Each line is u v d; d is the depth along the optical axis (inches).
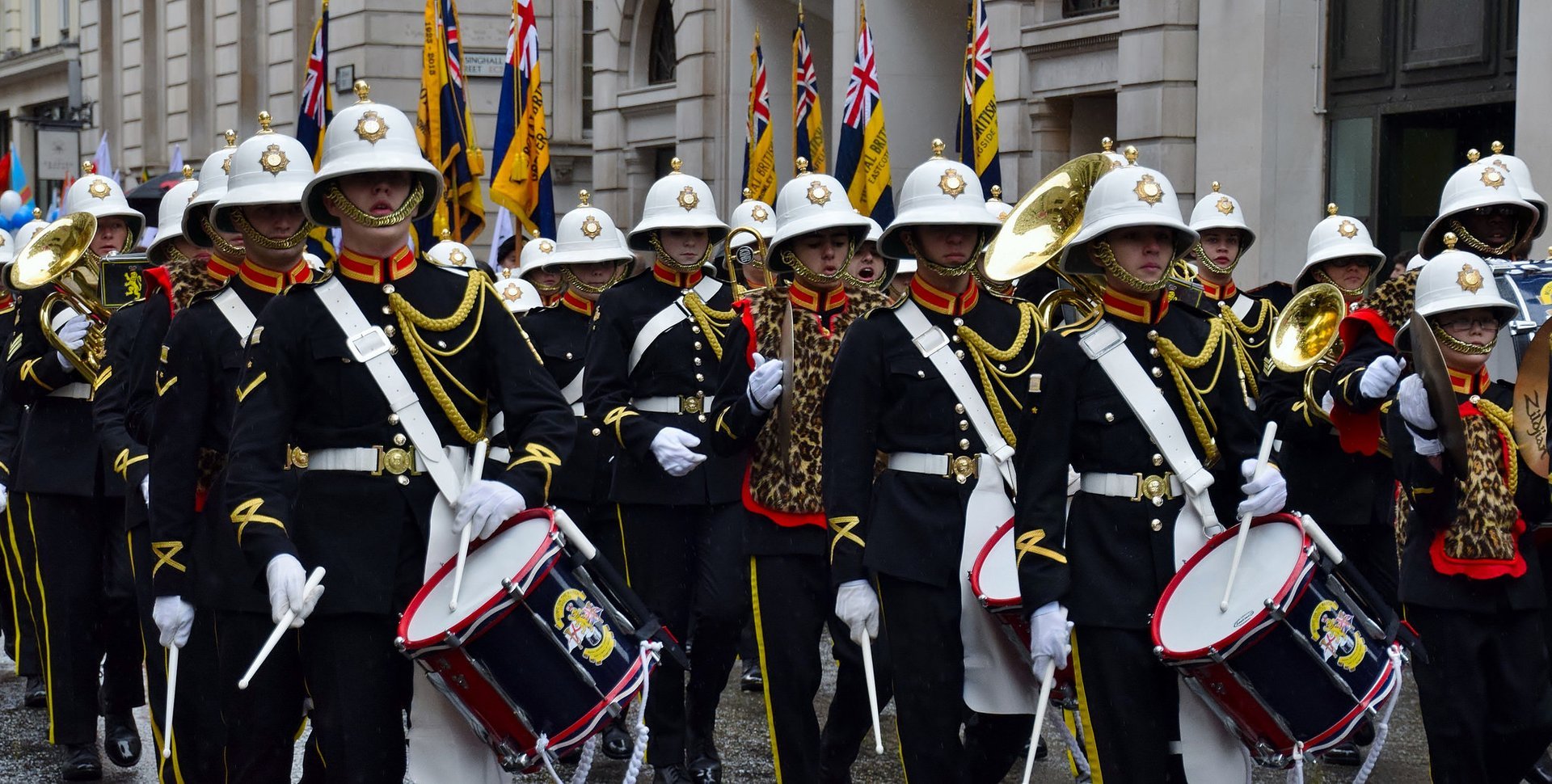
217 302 436.1
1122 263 402.9
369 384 383.2
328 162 384.8
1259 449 404.8
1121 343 403.5
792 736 490.6
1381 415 555.8
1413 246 1124.5
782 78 1766.7
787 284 523.8
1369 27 1127.6
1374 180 1128.8
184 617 417.7
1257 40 1138.7
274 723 402.0
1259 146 1139.9
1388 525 579.5
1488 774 463.5
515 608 357.7
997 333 454.3
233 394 429.4
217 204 440.5
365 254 389.4
